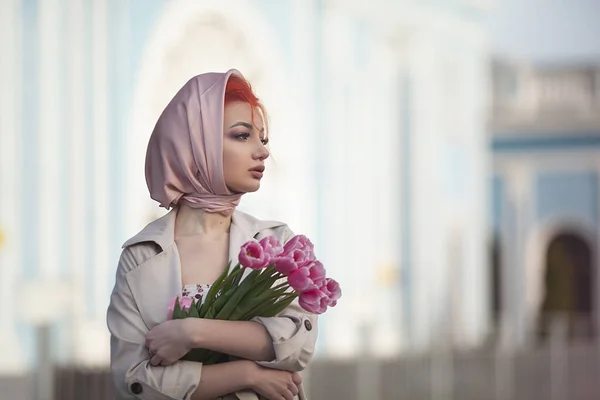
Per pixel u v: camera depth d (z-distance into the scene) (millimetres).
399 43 19500
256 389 2932
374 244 18766
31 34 12633
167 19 14555
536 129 30750
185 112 3043
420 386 15055
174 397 2879
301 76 17094
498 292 33594
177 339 2877
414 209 19641
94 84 13422
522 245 31188
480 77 22391
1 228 12172
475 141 22391
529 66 30969
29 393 10141
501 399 16047
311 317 3068
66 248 12820
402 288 19391
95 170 13328
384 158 19078
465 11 21578
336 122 17969
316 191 17594
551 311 30969
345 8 18094
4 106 12305
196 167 3061
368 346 14188
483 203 22500
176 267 3066
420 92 19828
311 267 2920
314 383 13336
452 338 20188
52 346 10562
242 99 3123
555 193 31031
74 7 13148
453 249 21672
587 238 31984
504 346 20125
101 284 13211
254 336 2922
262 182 16641
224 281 2979
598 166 30609
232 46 15852
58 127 12852
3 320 12078
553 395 16703
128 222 13711
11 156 12344
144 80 14172
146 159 3133
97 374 10297
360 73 18531
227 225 3195
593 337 24203
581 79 30672
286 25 16828
